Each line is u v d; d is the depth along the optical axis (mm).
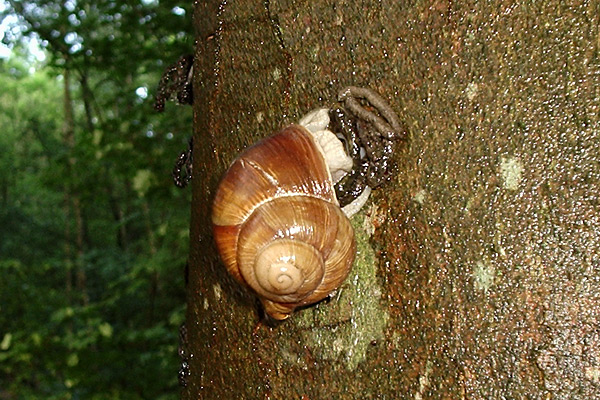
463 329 198
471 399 196
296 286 209
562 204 194
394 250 208
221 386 235
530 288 194
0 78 2594
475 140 201
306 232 210
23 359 934
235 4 236
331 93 219
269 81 229
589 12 196
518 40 200
